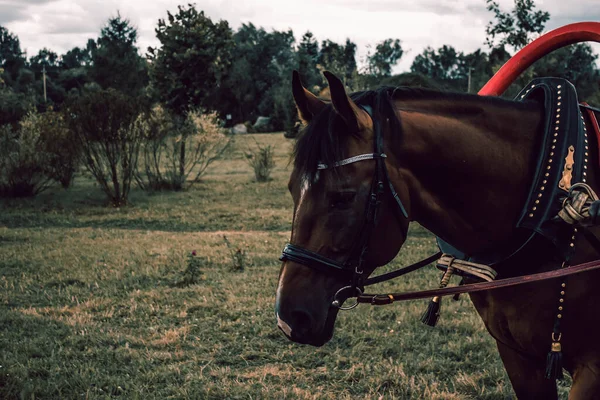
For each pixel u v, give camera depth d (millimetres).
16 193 16125
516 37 14734
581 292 2145
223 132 21469
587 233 2150
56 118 17062
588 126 2283
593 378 2186
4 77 72188
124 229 11672
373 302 2121
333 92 1881
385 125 2033
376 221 1929
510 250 2209
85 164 15578
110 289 6828
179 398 4000
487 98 2262
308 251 1929
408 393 4062
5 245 9562
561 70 21312
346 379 4301
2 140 16500
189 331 5395
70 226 12234
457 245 2238
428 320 2555
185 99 21969
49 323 5531
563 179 2098
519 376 2471
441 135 2078
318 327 1910
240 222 12383
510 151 2174
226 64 22734
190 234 10742
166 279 7348
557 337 2148
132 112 15219
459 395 3979
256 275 7402
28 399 3930
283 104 54406
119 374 4426
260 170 20922
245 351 4875
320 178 1915
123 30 57719
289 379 4336
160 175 18312
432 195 2137
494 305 2305
